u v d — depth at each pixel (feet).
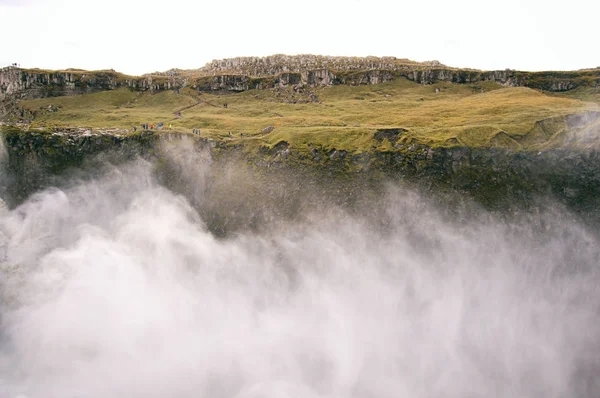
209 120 497.05
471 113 469.98
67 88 649.61
